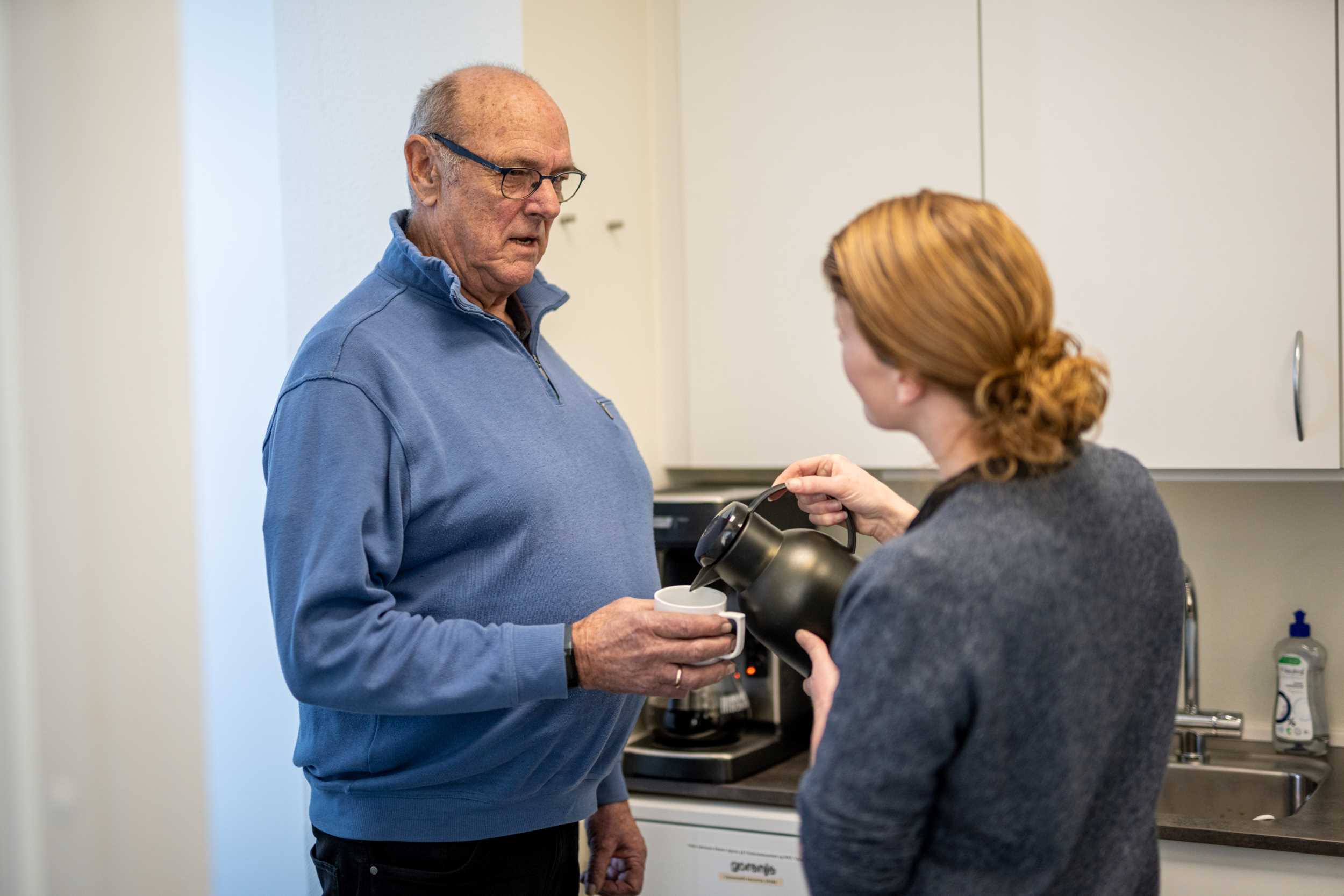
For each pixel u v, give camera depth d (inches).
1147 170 69.1
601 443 56.8
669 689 45.7
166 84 76.9
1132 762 33.5
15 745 73.5
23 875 73.8
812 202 78.6
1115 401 70.7
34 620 74.2
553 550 51.3
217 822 79.8
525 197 52.1
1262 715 78.8
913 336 31.7
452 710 46.2
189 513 79.0
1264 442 67.2
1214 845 60.2
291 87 73.9
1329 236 65.1
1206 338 68.2
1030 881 31.2
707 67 81.7
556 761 52.5
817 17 77.7
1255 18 66.1
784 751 73.9
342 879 52.0
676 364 84.3
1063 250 71.6
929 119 74.8
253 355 76.9
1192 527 80.4
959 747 30.7
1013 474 31.7
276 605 47.4
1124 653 32.2
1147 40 68.7
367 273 72.3
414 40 70.1
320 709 52.2
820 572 42.1
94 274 77.0
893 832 30.0
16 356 72.9
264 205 75.5
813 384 79.2
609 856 62.6
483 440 50.7
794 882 65.6
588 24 74.7
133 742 79.3
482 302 55.4
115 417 78.2
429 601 49.9
